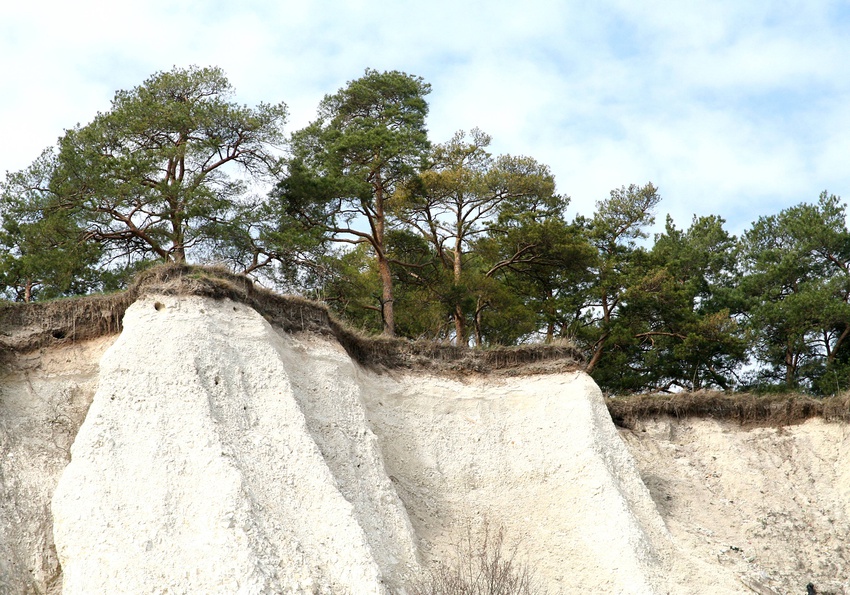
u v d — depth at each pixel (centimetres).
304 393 2594
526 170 4519
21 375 2500
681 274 4906
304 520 2195
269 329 2608
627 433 3266
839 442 3247
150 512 2084
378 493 2450
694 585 2473
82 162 3381
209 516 2077
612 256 4581
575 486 2706
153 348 2402
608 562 2464
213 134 3662
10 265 3294
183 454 2202
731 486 3078
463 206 4291
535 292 4500
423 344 3050
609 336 4206
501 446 2855
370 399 2839
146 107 3581
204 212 3434
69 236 3309
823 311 4341
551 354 3092
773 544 2847
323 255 3678
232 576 1973
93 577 1980
